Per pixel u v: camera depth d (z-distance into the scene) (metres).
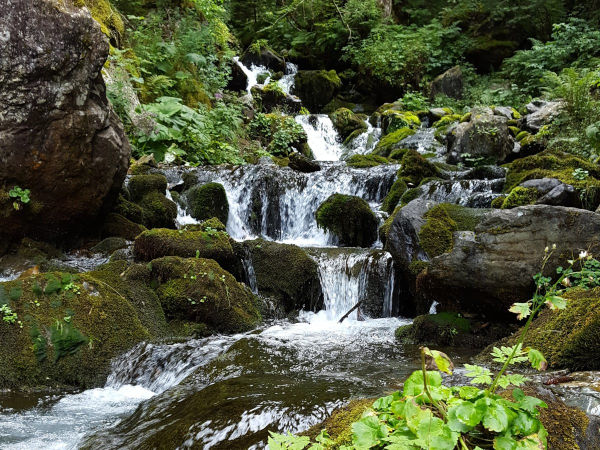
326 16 19.75
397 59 17.44
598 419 2.32
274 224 8.84
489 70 17.94
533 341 3.81
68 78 5.62
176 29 13.84
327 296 6.18
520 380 1.97
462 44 17.88
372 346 4.52
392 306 5.92
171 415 3.16
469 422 1.79
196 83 13.17
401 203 7.70
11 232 5.84
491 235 4.51
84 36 5.65
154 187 7.73
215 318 5.19
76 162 5.84
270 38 20.11
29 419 3.48
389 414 2.03
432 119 14.02
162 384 4.09
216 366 3.93
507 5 18.06
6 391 3.98
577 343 3.46
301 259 6.24
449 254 4.64
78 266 5.84
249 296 5.78
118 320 4.64
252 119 14.09
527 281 4.30
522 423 1.83
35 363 4.18
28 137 5.50
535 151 9.84
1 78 5.27
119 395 4.00
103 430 3.21
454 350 4.38
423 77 17.33
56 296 4.54
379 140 13.56
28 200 5.68
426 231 5.54
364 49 18.25
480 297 4.57
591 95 10.05
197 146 10.96
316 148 14.34
